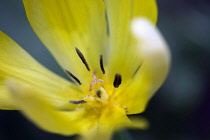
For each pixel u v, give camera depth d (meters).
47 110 0.22
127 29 0.26
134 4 0.25
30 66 0.26
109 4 0.26
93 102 0.25
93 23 0.26
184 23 0.31
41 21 0.26
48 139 0.30
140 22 0.22
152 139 0.31
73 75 0.26
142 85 0.24
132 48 0.26
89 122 0.25
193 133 0.32
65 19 0.26
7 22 0.30
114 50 0.26
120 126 0.23
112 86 0.26
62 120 0.22
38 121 0.22
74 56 0.27
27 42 0.30
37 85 0.26
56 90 0.26
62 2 0.26
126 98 0.25
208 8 0.32
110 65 0.26
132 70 0.26
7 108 0.24
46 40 0.26
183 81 0.30
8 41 0.25
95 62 0.27
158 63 0.22
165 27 0.31
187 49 0.31
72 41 0.27
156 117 0.30
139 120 0.22
